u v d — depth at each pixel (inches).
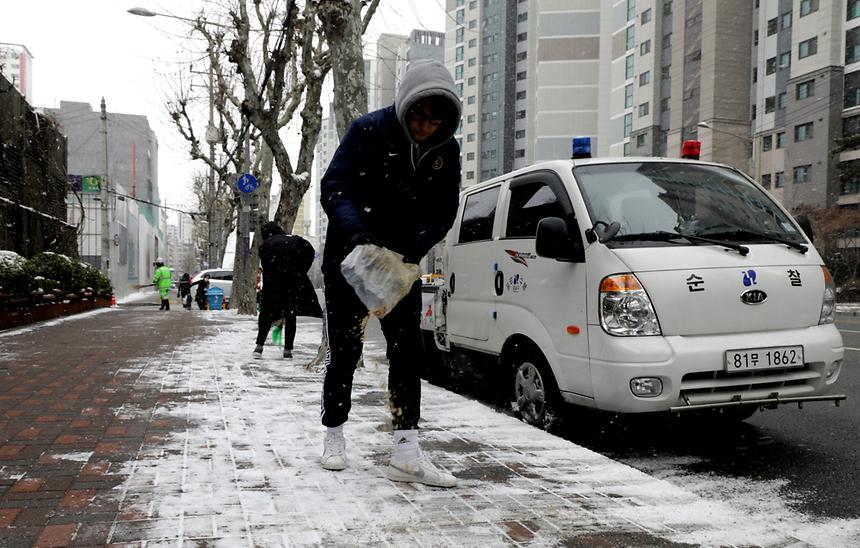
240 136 875.4
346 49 288.5
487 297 211.8
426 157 119.0
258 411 186.5
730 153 2057.1
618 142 2536.9
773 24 1940.2
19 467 130.7
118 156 3006.9
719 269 161.2
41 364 289.1
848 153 1738.4
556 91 3078.2
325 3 284.0
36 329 492.4
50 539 95.4
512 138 3521.2
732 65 2058.3
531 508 111.5
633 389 153.4
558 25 3078.2
